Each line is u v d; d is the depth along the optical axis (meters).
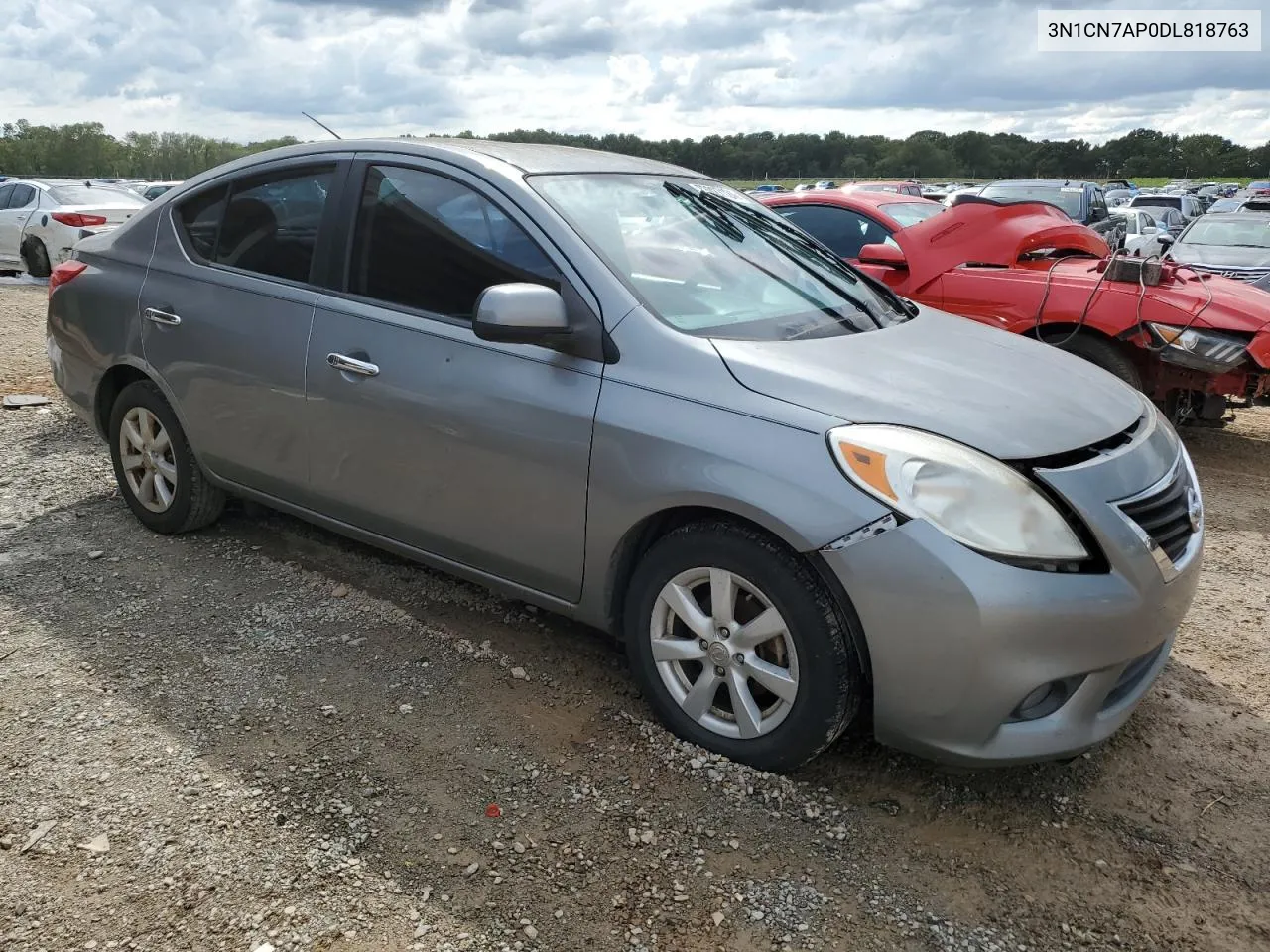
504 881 2.33
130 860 2.36
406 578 3.95
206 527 4.39
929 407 2.60
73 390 4.47
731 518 2.68
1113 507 2.49
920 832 2.57
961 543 2.37
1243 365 5.51
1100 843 2.56
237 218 3.88
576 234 3.02
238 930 2.16
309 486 3.63
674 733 2.91
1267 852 2.55
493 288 2.78
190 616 3.58
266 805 2.56
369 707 3.03
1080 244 6.62
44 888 2.26
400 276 3.35
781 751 2.67
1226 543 4.76
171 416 4.08
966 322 3.70
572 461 2.88
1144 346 5.71
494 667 3.29
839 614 2.53
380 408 3.30
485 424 3.05
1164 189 49.53
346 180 3.54
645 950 2.15
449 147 3.40
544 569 3.07
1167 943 2.24
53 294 4.49
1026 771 2.85
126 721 2.91
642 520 2.79
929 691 2.45
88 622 3.52
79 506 4.66
